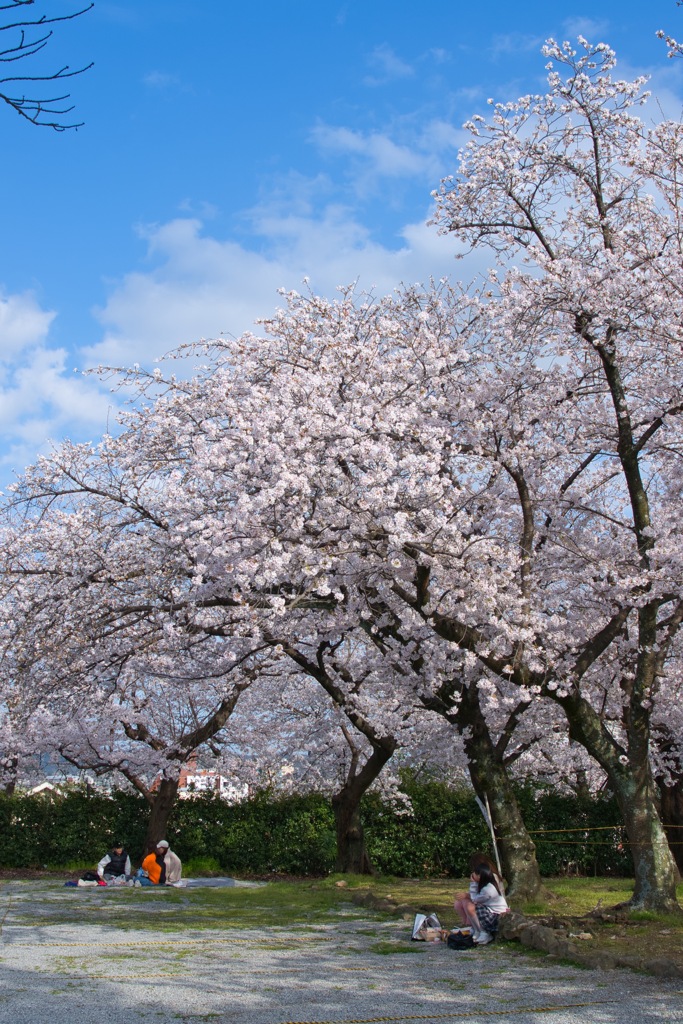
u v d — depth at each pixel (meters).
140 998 6.79
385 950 9.16
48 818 19.12
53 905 12.56
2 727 16.53
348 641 16.47
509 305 11.94
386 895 13.87
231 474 11.23
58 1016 6.16
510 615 11.32
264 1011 6.48
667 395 11.30
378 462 10.67
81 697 14.23
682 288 10.94
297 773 19.42
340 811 16.84
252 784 19.50
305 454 10.43
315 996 7.00
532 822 18.28
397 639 13.01
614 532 13.45
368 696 16.75
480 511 12.60
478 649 10.90
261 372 12.19
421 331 12.23
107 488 12.86
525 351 12.37
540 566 12.83
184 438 11.70
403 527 10.27
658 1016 6.38
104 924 10.71
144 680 17.48
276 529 10.69
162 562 11.88
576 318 11.45
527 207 12.44
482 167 12.15
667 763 15.32
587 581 12.32
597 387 12.64
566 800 18.64
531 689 11.09
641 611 11.12
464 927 9.59
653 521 12.31
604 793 18.52
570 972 7.98
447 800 18.19
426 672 12.48
